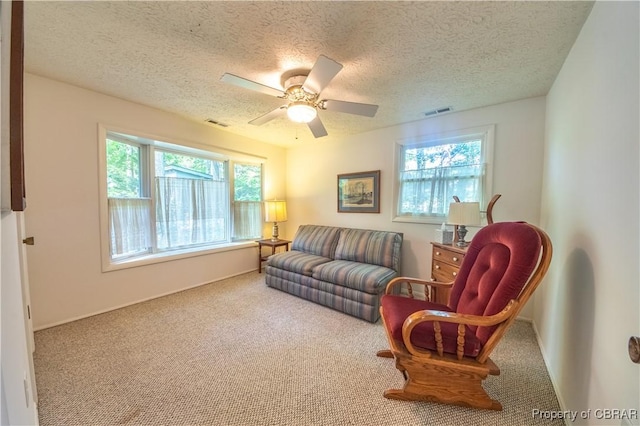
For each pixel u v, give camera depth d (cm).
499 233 155
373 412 136
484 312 137
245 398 145
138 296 279
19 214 129
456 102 251
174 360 179
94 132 239
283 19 139
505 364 178
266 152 423
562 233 167
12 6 73
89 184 239
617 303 94
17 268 88
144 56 177
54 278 222
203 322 236
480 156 272
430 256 303
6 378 69
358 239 323
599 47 120
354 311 250
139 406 138
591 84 129
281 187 451
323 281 277
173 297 296
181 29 148
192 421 130
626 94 95
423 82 210
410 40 156
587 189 129
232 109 279
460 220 222
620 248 94
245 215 408
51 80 214
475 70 191
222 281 358
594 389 108
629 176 90
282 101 254
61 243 225
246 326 230
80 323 229
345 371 170
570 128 161
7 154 72
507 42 157
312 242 361
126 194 284
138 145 296
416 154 317
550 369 168
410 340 140
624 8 98
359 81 208
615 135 102
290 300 292
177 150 329
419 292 312
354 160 370
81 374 162
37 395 142
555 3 126
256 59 178
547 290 192
